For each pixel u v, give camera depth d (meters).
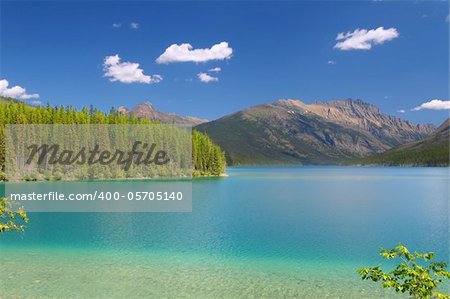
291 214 57.03
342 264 29.19
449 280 24.55
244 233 41.88
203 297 21.86
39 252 32.03
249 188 109.19
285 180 155.12
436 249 35.16
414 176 192.00
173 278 25.25
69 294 22.02
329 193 93.19
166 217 53.50
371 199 79.25
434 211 60.56
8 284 23.53
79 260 29.48
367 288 23.52
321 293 22.62
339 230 43.97
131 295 22.03
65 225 46.16
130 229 43.75
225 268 27.78
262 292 22.73
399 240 38.78
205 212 58.84
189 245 35.47
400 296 22.19
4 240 36.78
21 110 119.50
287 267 28.22
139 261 29.48
